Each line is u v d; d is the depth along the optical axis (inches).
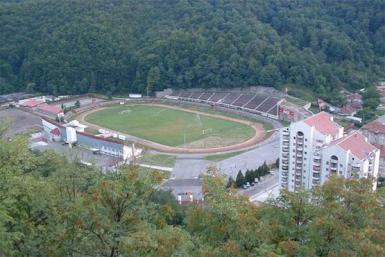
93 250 2028.8
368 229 2154.3
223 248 2028.8
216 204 2203.5
